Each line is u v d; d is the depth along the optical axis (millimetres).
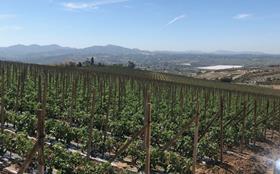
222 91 52438
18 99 39562
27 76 60094
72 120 35438
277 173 27406
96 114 36781
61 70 57344
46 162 21781
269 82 127938
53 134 28484
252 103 49500
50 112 36094
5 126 32531
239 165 28062
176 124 34500
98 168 20969
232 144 32281
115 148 26891
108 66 109938
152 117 36719
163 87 52750
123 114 37500
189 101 48406
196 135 21953
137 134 19906
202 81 89250
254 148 34031
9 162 23859
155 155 23438
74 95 39438
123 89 48438
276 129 42250
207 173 25156
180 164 23281
